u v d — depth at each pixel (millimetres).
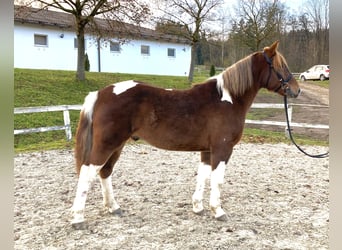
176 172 6000
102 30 14344
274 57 3783
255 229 3545
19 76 13695
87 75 16469
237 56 31672
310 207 4273
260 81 3811
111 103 3395
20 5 13031
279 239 3324
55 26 18359
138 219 3768
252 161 6980
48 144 8234
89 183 3447
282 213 4051
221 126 3547
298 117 12688
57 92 12812
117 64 21531
